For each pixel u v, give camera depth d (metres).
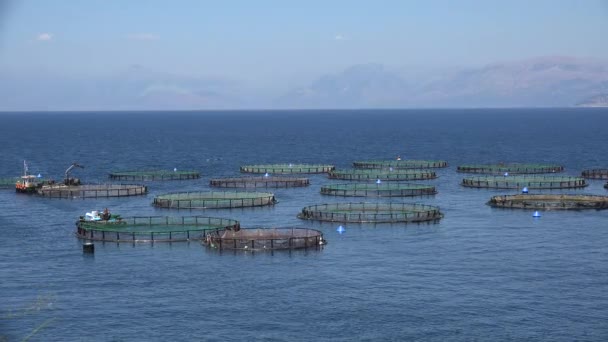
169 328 69.44
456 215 124.94
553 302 75.69
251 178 173.50
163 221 116.75
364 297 77.69
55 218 124.00
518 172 189.88
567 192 153.88
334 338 67.00
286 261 92.06
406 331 68.44
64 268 89.69
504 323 70.12
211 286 81.75
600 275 85.19
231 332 68.44
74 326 70.06
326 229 112.62
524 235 107.25
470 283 82.31
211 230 106.88
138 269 88.81
